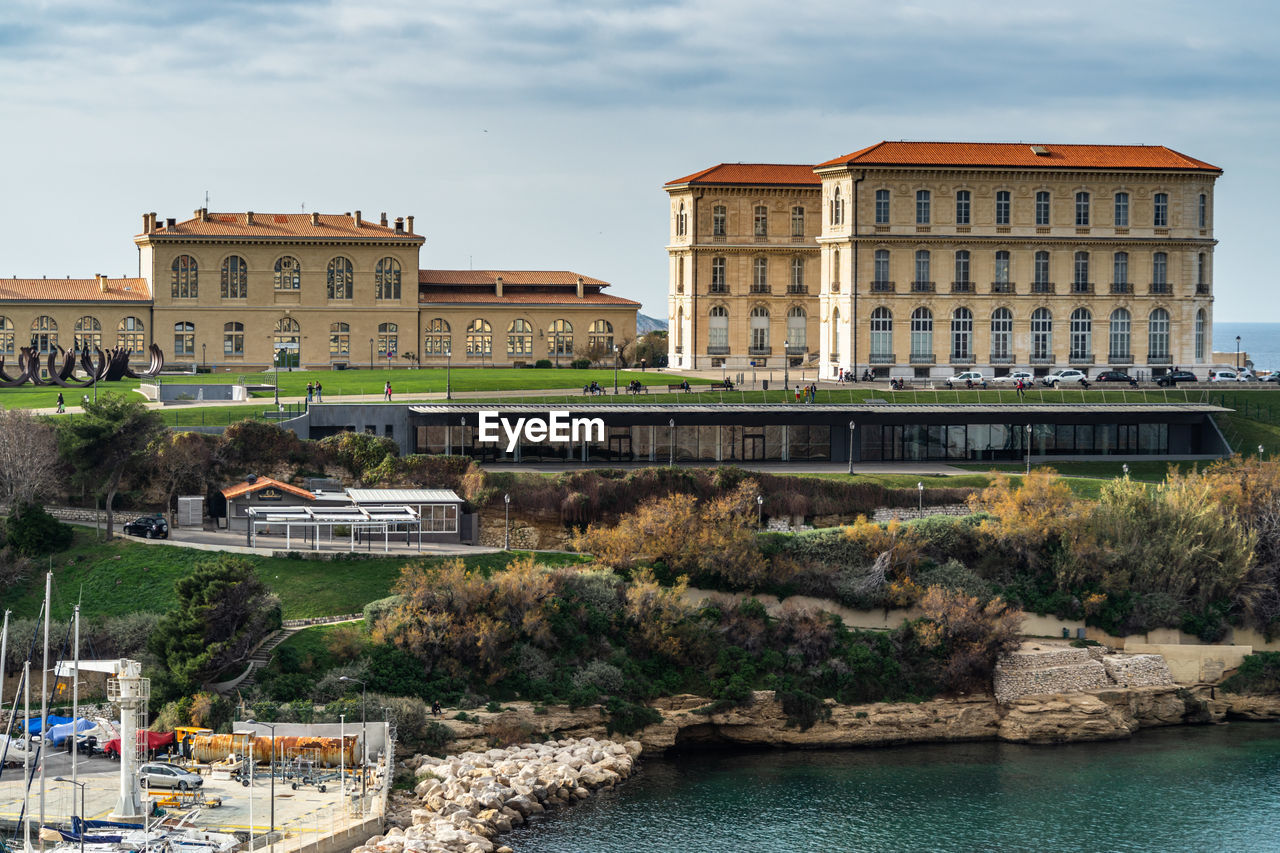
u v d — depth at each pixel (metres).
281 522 118.56
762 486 134.88
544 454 146.50
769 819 95.00
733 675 113.25
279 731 94.12
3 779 86.88
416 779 95.25
